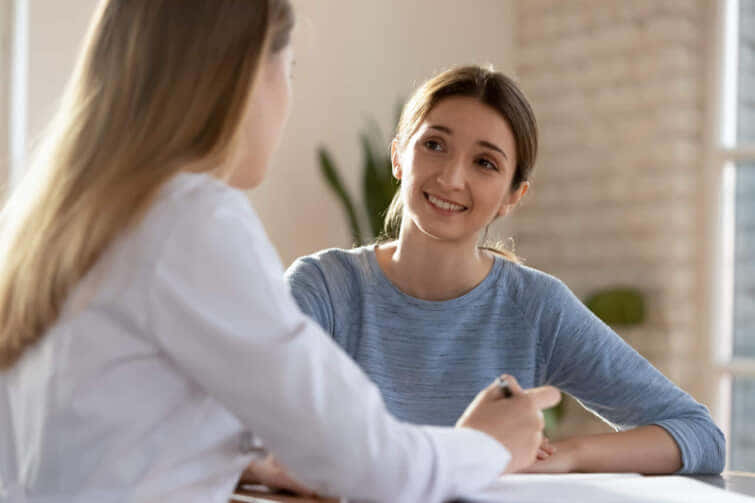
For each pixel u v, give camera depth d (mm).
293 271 1569
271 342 780
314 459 787
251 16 894
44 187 872
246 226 832
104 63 894
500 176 1464
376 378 1518
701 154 4594
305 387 780
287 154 4133
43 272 837
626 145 4668
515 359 1551
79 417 809
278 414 780
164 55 872
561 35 4938
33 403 848
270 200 4059
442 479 818
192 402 830
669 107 4539
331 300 1540
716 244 4531
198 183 841
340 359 821
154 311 793
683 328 4500
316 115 4266
